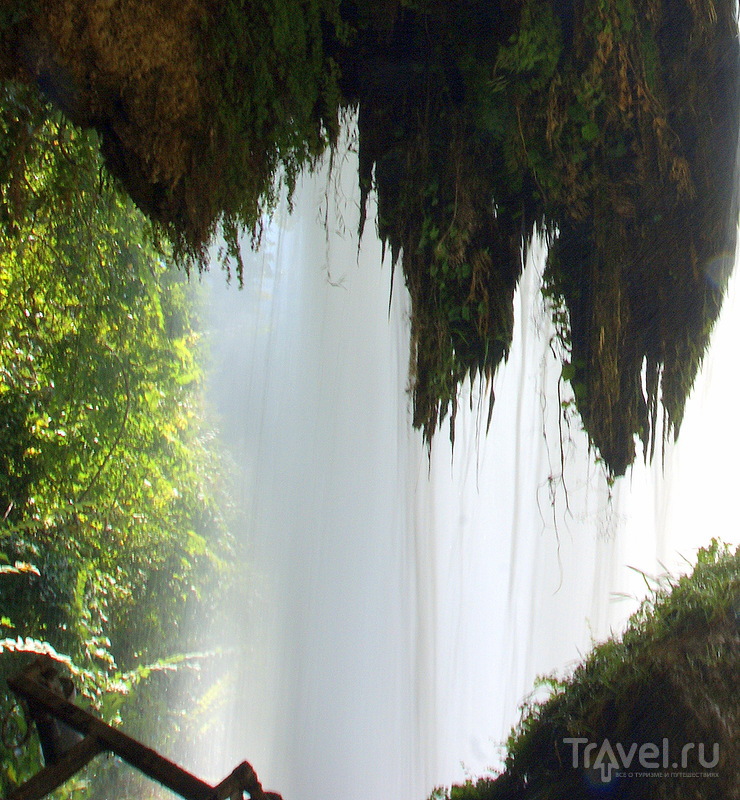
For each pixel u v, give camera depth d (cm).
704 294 466
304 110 409
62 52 344
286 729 721
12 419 704
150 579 852
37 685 249
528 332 583
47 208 429
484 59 427
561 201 436
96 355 723
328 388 685
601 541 575
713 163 449
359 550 668
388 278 652
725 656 287
